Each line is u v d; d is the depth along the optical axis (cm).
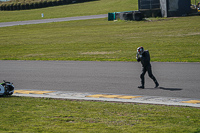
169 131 2339
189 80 4584
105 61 6762
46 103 3450
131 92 4016
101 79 4919
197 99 3528
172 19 15350
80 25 16350
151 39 9944
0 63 7100
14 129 2420
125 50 8250
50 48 9394
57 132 2342
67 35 12575
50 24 18050
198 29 11294
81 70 5788
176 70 5403
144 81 4650
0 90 3834
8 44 10850
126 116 2823
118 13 17238
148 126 2483
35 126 2509
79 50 8694
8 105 3325
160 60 6519
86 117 2806
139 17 16262
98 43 9875
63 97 3819
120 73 5353
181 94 3794
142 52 4144
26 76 5438
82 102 3497
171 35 10481
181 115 2817
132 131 2353
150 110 3038
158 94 3847
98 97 3772
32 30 15500
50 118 2766
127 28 13488
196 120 2639
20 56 8125
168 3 16512
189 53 7212
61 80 4972
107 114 2911
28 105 3334
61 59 7306
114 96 3816
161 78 4841
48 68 6166
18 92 4231
